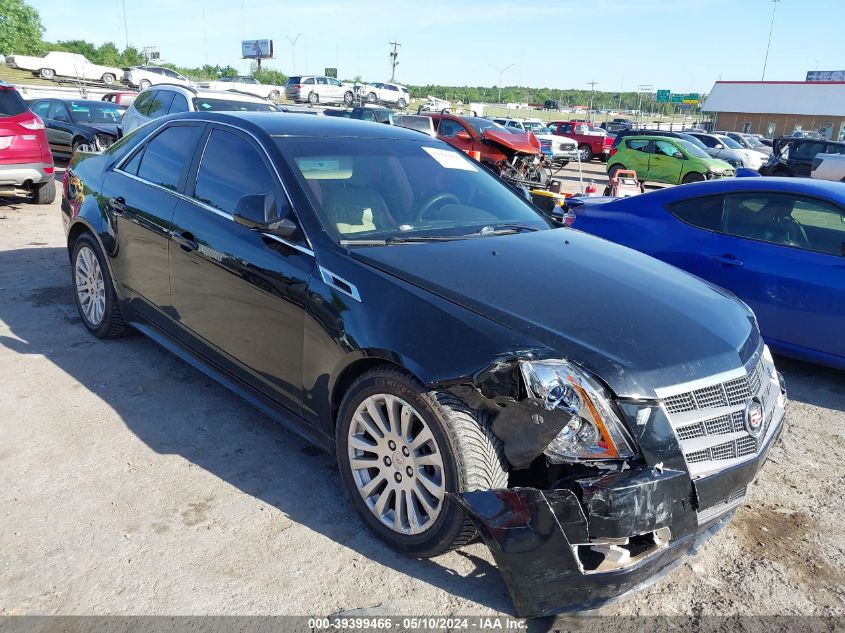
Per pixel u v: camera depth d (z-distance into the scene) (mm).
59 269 6711
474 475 2449
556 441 2361
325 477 3367
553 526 2258
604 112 103438
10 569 2623
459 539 2574
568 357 2418
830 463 3836
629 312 2740
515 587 2336
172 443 3596
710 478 2461
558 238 3674
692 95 78562
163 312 4102
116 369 4457
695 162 21203
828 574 2867
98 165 4922
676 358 2518
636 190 11609
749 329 2969
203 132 4074
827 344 4816
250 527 2945
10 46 62656
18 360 4520
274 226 3188
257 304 3332
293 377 3188
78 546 2770
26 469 3287
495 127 19219
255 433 3748
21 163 9320
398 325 2684
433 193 3793
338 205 3355
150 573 2641
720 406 2549
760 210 5230
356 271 2947
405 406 2643
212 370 3832
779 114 53531
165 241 3955
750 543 3061
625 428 2355
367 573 2699
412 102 79000
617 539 2256
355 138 3951
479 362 2439
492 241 3428
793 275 4902
